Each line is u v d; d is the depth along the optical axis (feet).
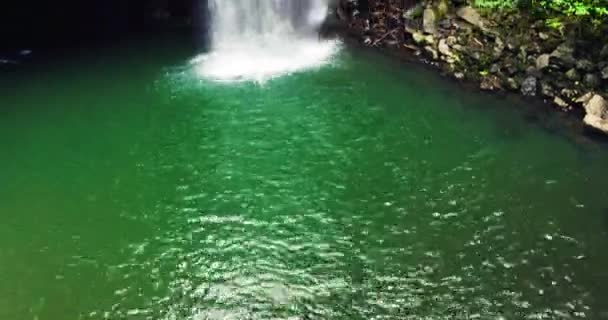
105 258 37.04
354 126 49.67
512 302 32.83
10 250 37.78
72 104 54.24
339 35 64.75
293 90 55.36
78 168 45.65
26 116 52.44
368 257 36.47
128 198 42.34
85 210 41.27
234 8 64.08
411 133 48.34
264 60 61.16
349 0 65.10
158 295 34.30
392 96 53.67
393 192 41.91
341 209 40.57
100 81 58.08
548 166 43.42
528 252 36.17
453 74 55.88
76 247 37.96
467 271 35.04
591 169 42.83
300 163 45.50
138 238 38.63
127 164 45.98
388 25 63.16
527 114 49.49
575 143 45.68
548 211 39.29
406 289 34.01
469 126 48.65
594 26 49.37
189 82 57.31
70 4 69.77
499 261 35.63
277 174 44.37
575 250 36.11
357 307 32.96
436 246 37.04
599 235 37.09
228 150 47.29
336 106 52.54
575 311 32.09
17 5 67.77
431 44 58.59
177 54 63.21
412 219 39.37
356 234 38.32
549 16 52.54
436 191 41.75
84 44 65.67
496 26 55.16
